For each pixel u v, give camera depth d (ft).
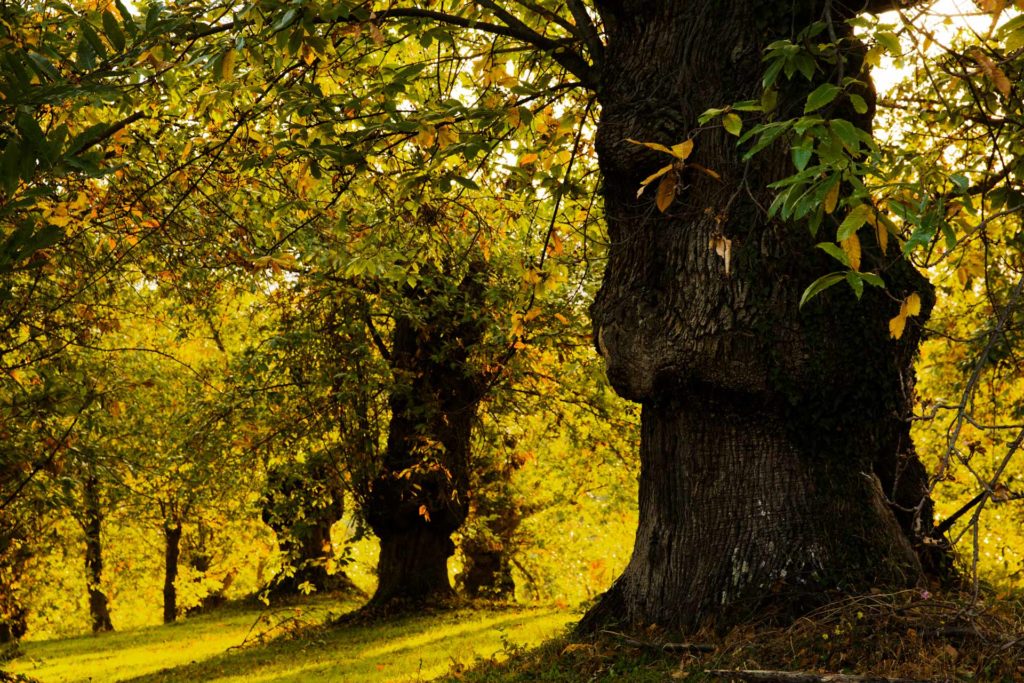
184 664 46.65
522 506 73.15
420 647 39.45
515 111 21.81
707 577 21.12
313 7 19.22
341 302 47.42
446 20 24.07
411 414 51.06
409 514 54.13
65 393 30.81
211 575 96.17
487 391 47.32
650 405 22.81
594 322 23.26
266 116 27.78
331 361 48.78
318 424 49.29
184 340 62.49
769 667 17.87
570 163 24.52
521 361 46.52
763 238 20.51
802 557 20.29
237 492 56.65
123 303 46.70
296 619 52.95
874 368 20.31
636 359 21.62
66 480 32.86
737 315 20.35
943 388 51.98
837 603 19.27
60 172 9.61
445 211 29.96
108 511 51.13
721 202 20.97
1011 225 21.21
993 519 51.06
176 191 29.76
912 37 12.69
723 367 20.47
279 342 48.24
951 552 21.68
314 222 27.32
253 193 31.60
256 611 77.36
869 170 9.75
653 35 22.29
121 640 66.23
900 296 20.26
